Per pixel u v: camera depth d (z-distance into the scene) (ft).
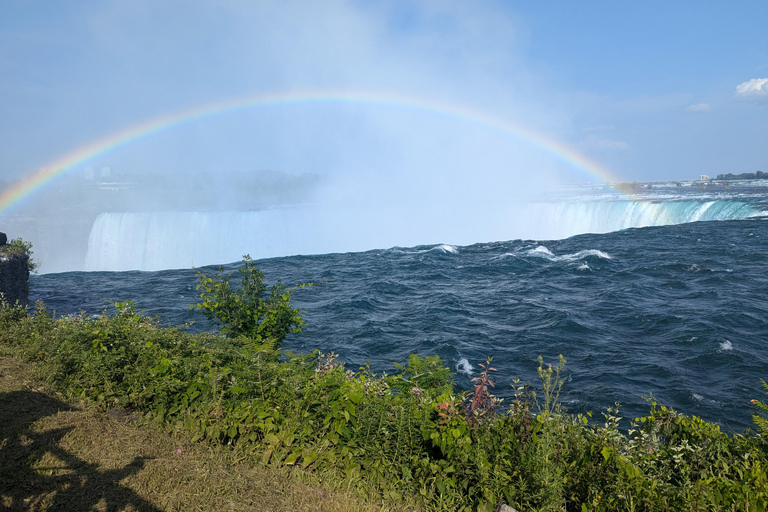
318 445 17.12
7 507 12.08
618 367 54.03
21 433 15.78
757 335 62.90
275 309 33.94
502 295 91.61
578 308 79.10
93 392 20.31
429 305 84.64
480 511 14.53
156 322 30.68
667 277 98.17
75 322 29.84
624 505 13.69
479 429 16.96
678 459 14.97
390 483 15.97
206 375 20.01
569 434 16.46
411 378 21.22
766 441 15.93
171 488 13.87
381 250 166.09
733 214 183.73
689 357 56.39
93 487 13.37
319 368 22.21
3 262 56.18
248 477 15.20
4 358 24.13
